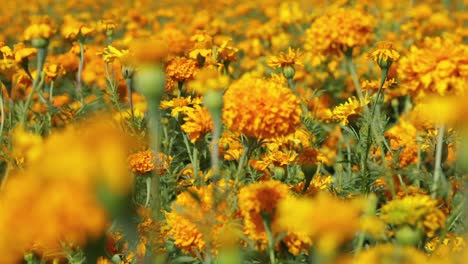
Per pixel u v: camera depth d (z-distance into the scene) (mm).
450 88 2271
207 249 1929
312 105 4543
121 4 14164
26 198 876
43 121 3723
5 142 3299
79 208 872
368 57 3049
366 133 2930
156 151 1657
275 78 3746
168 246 2336
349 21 3395
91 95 5086
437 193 2404
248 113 2148
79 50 4973
